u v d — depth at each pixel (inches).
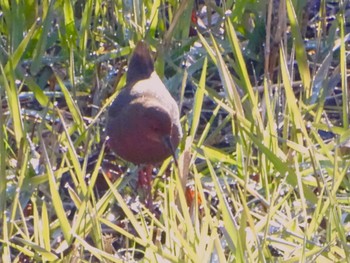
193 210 334.0
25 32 453.7
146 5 470.0
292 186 346.3
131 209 367.6
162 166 399.5
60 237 338.3
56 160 390.3
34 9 453.1
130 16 466.6
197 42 463.5
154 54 457.4
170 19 468.8
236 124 371.9
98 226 322.3
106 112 433.4
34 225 328.5
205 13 502.0
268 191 345.7
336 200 326.0
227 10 464.8
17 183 347.3
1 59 428.5
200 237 305.4
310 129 386.9
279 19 433.1
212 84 447.5
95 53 458.6
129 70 432.5
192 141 385.4
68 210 373.4
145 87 416.2
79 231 322.3
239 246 288.8
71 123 417.4
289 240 325.7
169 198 332.8
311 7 493.7
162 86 422.9
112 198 359.6
